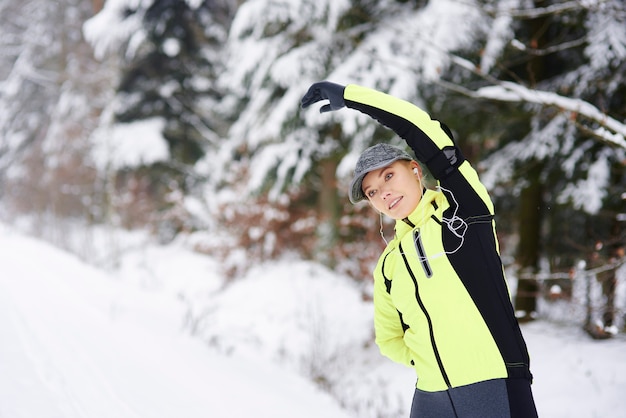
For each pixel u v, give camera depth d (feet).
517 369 5.24
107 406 9.07
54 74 66.03
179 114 46.50
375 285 6.23
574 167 18.20
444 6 17.47
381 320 6.31
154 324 17.56
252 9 23.27
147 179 49.24
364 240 27.04
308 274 28.55
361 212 26.45
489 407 5.16
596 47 15.19
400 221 5.92
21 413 8.26
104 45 41.91
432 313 5.37
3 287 19.79
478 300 5.28
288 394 12.76
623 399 13.09
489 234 5.49
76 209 59.52
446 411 5.38
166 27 43.65
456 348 5.26
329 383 16.93
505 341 5.27
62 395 9.28
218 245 34.53
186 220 41.57
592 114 11.64
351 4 21.91
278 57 24.48
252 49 24.93
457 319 5.27
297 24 22.91
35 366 10.64
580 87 16.78
